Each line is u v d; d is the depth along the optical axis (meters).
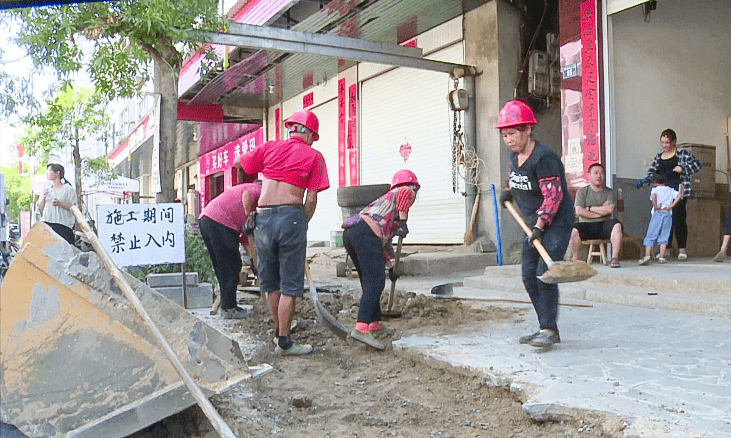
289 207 4.81
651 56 10.22
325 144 16.75
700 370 3.86
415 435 3.28
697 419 2.99
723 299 5.91
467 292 7.85
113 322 2.91
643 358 4.19
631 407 3.19
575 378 3.75
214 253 6.25
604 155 9.25
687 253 10.05
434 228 12.75
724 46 11.41
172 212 6.75
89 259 2.93
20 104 8.52
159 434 3.14
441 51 12.62
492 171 11.27
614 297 6.60
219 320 6.21
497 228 10.92
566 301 6.82
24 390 2.79
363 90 14.98
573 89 9.72
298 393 3.99
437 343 4.79
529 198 4.62
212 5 8.50
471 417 3.53
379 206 5.05
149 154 26.86
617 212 9.16
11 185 47.41
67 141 13.76
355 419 3.52
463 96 11.34
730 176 11.27
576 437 3.06
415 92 13.28
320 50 9.95
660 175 8.23
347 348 5.12
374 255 4.96
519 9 11.37
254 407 3.59
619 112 9.74
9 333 2.80
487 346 4.65
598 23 9.30
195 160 27.88
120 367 2.89
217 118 18.83
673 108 10.53
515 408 3.57
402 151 13.66
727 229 8.30
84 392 2.84
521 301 6.75
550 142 11.58
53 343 2.84
